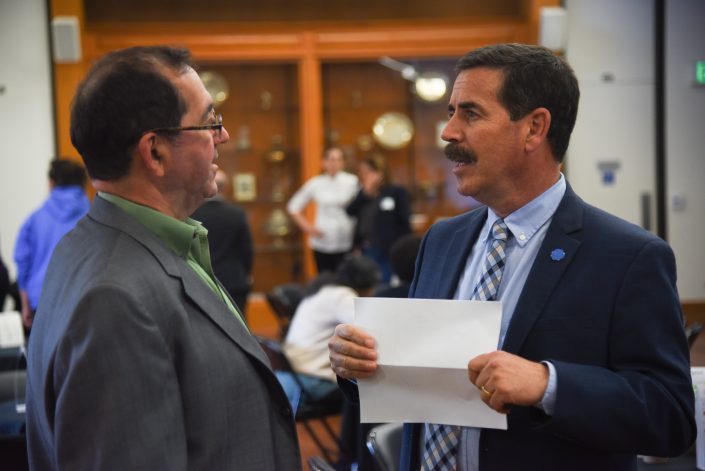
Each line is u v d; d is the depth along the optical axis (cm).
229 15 778
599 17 755
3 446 248
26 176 733
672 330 152
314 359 416
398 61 794
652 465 237
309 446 473
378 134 808
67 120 730
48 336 138
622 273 153
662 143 761
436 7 796
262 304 783
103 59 145
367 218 746
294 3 786
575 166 766
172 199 148
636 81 760
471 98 159
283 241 802
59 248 149
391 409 154
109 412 125
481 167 160
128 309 128
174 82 143
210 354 141
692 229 765
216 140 152
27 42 727
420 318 154
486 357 145
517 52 160
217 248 534
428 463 169
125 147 141
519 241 164
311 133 783
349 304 412
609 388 144
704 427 208
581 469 155
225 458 140
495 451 157
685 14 752
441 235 190
